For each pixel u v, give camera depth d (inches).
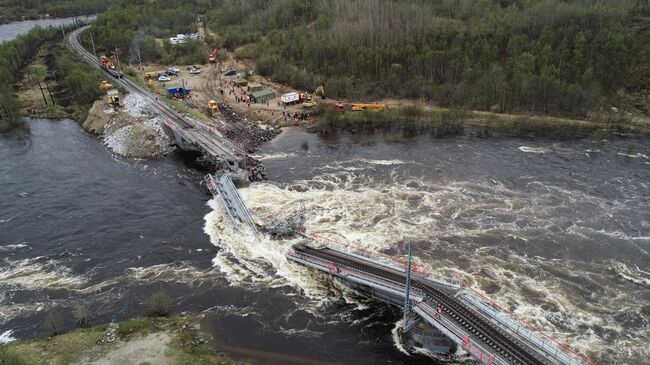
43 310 3341.5
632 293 3432.6
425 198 4736.7
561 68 7381.9
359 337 3090.6
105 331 3053.6
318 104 7401.6
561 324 3139.8
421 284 3250.5
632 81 7357.3
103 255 3976.4
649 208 4493.1
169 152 6097.4
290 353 2945.4
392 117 6899.6
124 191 5073.8
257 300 3405.5
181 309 3314.5
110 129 6574.8
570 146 5964.6
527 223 4281.5
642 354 2910.9
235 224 4259.4
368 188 4972.9
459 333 2775.6
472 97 7308.1
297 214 4234.7
